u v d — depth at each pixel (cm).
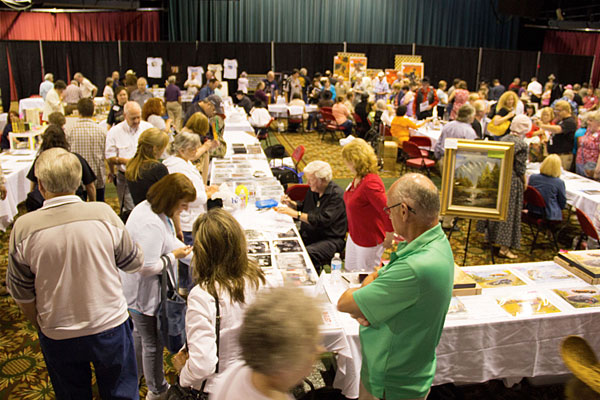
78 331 199
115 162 457
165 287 230
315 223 367
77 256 194
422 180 170
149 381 252
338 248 372
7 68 1488
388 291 159
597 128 548
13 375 301
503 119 668
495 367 250
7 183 457
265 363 89
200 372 168
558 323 250
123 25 1625
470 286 268
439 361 242
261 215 376
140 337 265
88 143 461
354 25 1748
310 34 1738
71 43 1522
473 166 364
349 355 228
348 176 785
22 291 192
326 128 1082
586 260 301
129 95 880
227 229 173
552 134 621
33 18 1552
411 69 1628
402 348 167
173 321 233
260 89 1159
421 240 167
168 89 1144
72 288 195
